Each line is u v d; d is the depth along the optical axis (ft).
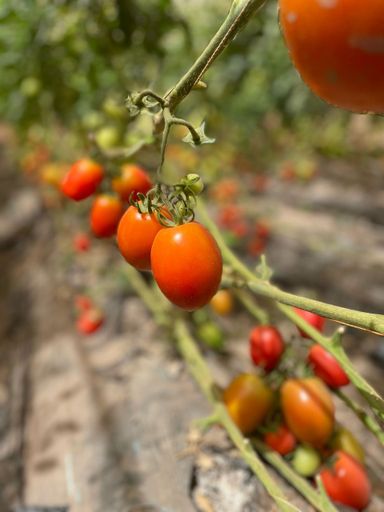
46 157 2.48
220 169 2.95
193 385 1.37
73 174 0.94
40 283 2.11
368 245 2.37
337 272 2.04
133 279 1.72
